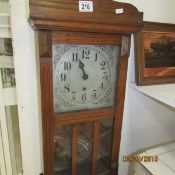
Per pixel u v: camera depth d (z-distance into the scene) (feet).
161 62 3.03
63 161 2.71
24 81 2.52
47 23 1.95
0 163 2.90
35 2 1.86
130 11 2.26
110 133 2.80
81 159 2.80
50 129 2.36
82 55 2.38
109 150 2.89
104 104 2.64
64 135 2.56
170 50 3.08
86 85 2.50
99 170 2.91
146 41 2.89
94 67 2.48
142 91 2.84
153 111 3.48
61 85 2.36
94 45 2.36
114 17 2.19
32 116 2.70
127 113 3.27
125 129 3.36
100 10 2.11
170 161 2.73
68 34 2.12
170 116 3.70
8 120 2.84
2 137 2.80
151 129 3.60
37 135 2.81
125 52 2.44
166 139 3.81
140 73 2.87
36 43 2.39
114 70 2.59
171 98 2.42
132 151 3.58
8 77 2.65
